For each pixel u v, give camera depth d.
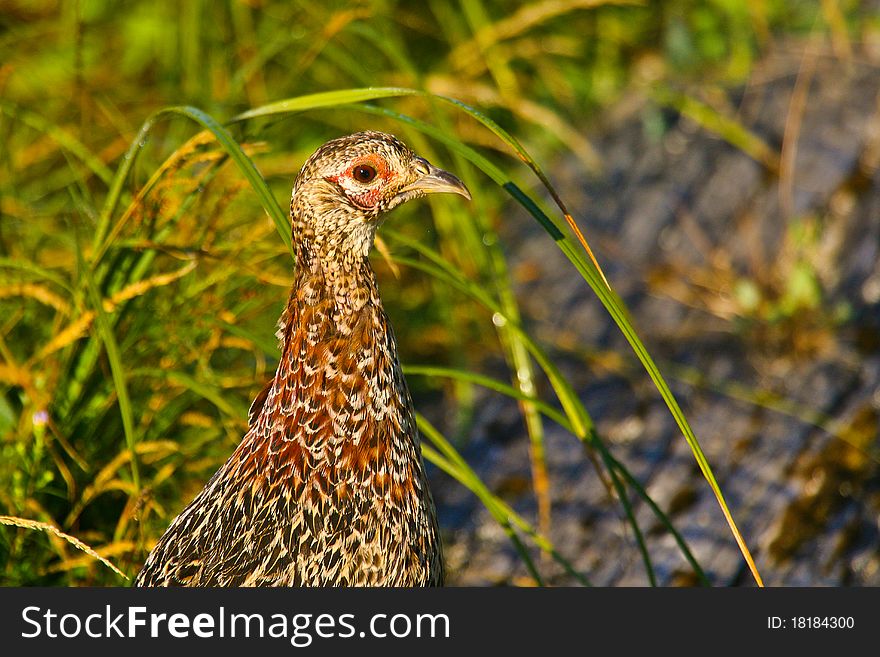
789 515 7.56
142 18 9.74
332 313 5.11
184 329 6.85
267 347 6.31
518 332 6.04
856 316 8.82
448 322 8.84
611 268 9.66
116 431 6.82
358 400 5.11
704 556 7.40
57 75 9.28
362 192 5.07
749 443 8.12
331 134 9.52
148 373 6.51
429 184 5.16
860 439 7.94
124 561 6.30
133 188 7.00
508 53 10.33
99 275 6.39
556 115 10.46
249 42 9.39
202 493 5.40
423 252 6.25
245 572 5.05
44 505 6.64
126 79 9.70
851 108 10.21
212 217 6.66
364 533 5.09
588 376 8.92
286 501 5.09
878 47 10.68
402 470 5.21
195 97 8.87
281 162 8.80
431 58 10.31
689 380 8.69
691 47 10.98
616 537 7.67
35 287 6.69
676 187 10.06
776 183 9.80
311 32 9.27
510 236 10.10
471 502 8.16
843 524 7.44
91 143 8.85
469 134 9.75
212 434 6.97
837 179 9.68
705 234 9.68
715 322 9.08
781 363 8.66
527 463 8.38
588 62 10.99
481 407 8.90
